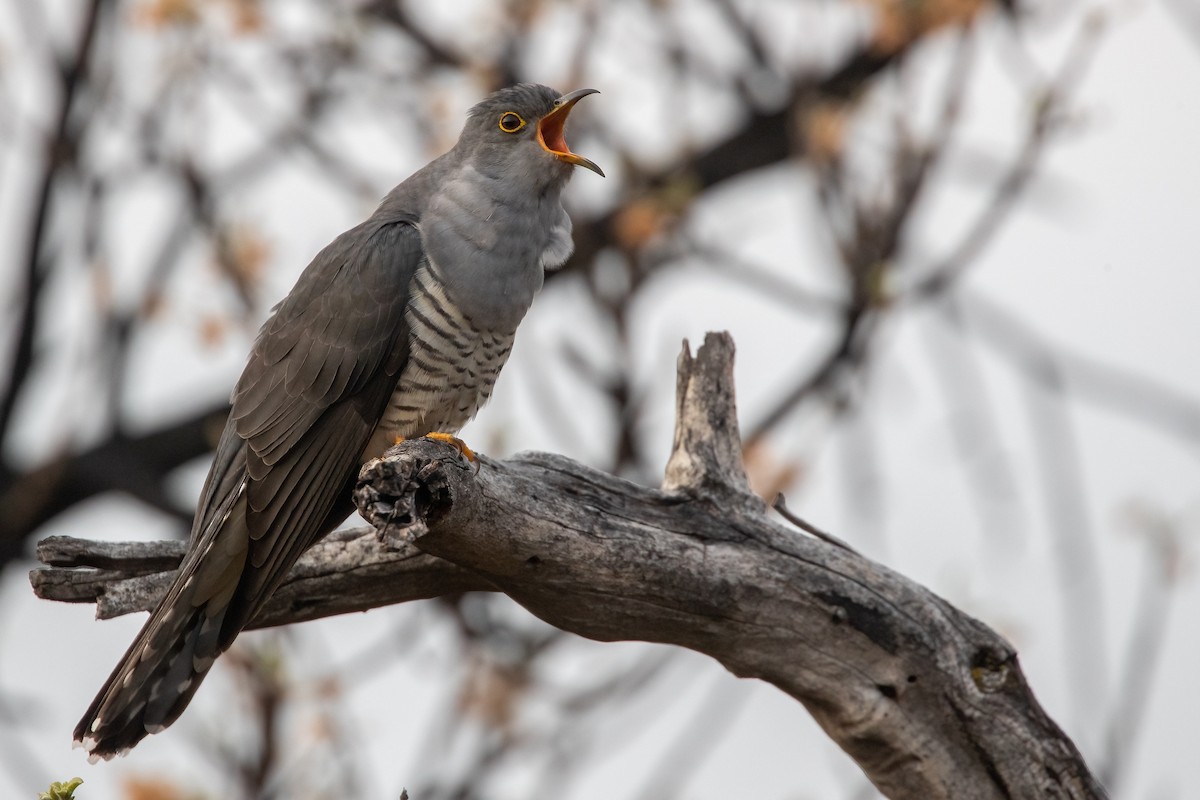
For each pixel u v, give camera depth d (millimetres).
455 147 10648
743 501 9484
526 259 10266
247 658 13453
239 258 15164
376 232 10211
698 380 9750
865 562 9430
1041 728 9344
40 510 17812
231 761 13453
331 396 9969
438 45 16531
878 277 14641
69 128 16203
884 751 9508
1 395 17797
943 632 9312
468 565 9016
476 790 15031
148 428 18125
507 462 9164
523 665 15258
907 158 14828
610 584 9156
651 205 15109
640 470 15227
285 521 9570
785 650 9367
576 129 16312
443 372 10148
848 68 16625
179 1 15125
